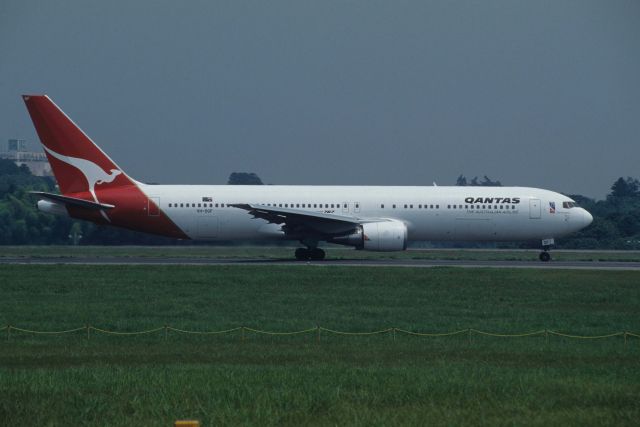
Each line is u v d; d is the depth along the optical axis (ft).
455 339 394.93
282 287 584.81
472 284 616.80
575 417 231.91
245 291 563.07
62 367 306.76
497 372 293.02
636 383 273.54
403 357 337.72
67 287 578.25
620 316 474.90
